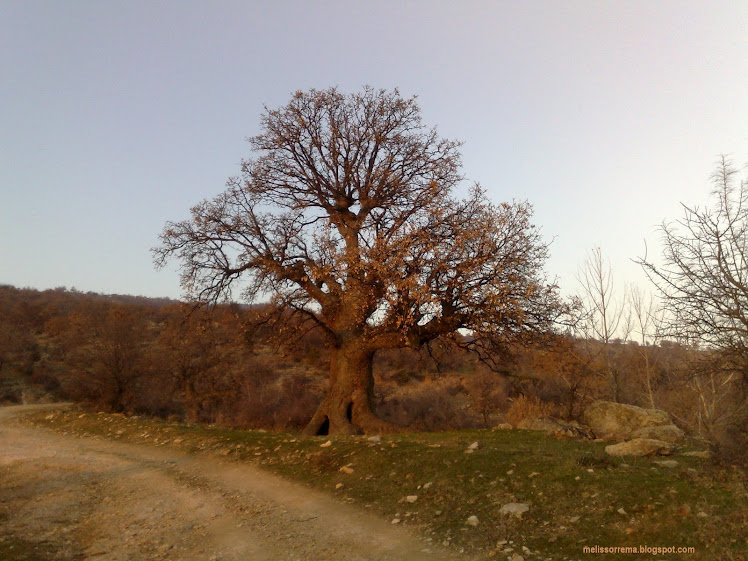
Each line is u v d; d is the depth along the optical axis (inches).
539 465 372.5
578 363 941.2
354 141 783.7
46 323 2351.1
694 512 261.4
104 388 1464.1
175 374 1561.3
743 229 369.1
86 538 333.4
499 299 567.8
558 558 248.4
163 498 424.2
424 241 597.9
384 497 376.2
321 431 730.8
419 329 655.8
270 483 453.7
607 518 277.4
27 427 893.8
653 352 917.8
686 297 382.3
